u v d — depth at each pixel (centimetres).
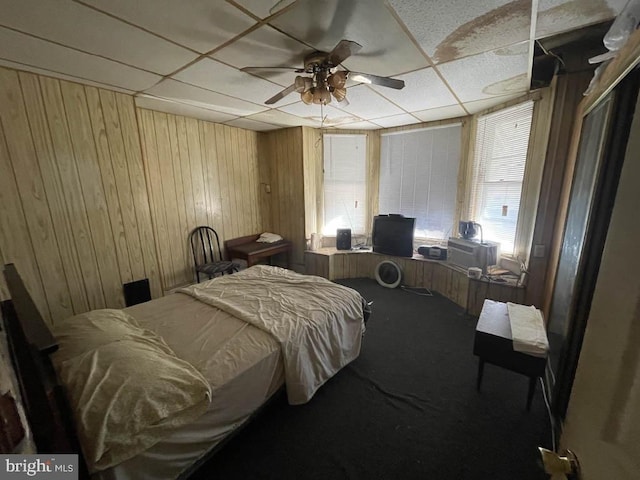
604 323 56
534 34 158
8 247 208
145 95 260
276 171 436
